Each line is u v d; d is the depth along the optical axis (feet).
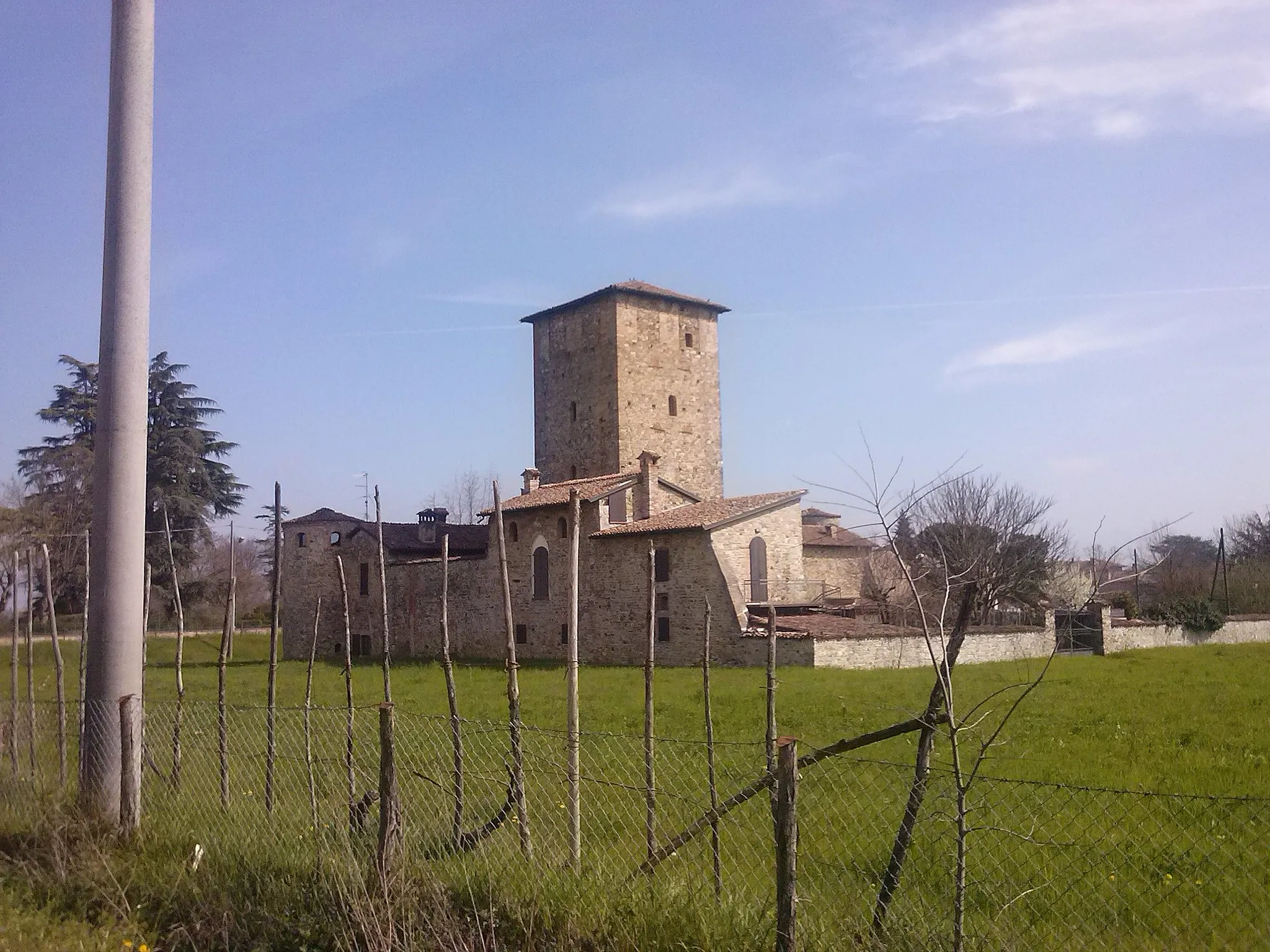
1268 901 23.54
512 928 21.36
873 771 39.11
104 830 28.86
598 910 20.79
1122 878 25.31
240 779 38.42
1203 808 31.78
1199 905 23.41
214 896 24.38
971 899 24.14
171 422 180.65
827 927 19.80
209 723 53.16
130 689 30.89
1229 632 163.63
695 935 19.58
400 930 21.22
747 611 126.41
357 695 82.58
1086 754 47.67
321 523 174.50
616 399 193.26
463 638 158.40
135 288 31.81
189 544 173.27
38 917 23.43
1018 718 63.00
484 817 30.83
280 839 27.53
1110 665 114.01
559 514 147.33
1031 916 22.65
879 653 119.55
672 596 132.36
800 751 47.29
